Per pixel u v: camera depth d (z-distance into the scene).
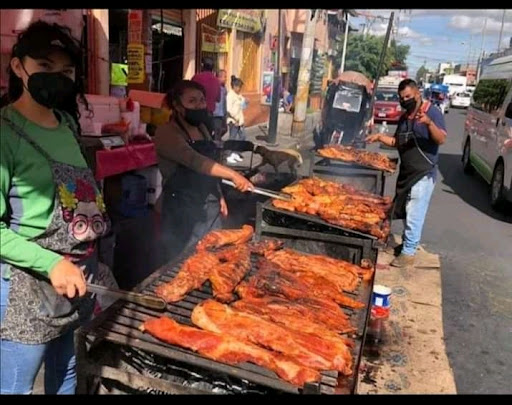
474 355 3.84
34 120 1.84
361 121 11.18
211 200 3.68
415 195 5.10
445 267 5.55
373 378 3.36
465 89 44.94
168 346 1.91
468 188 9.88
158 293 2.27
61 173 1.86
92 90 6.43
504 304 4.73
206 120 3.54
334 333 2.11
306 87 13.34
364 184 5.68
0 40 2.61
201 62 10.73
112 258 3.84
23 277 1.86
